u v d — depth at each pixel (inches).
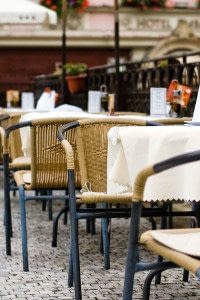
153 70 275.6
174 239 95.6
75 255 129.9
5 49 695.1
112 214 129.5
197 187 112.6
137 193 91.9
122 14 687.7
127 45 691.4
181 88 195.0
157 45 690.2
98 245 184.4
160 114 208.2
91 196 129.5
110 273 155.7
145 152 118.4
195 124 135.0
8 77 696.4
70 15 683.4
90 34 687.7
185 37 695.1
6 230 171.2
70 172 129.3
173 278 151.9
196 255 89.0
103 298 137.3
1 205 246.8
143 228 205.2
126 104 311.4
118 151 121.6
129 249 93.7
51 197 158.6
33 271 156.9
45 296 138.3
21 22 402.3
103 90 335.6
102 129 140.4
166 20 695.7
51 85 459.8
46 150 155.3
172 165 88.0
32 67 700.7
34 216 225.3
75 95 391.9
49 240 189.0
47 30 684.1
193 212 129.5
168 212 128.6
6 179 171.6
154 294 139.9
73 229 129.2
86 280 149.9
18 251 175.8
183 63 240.8
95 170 139.5
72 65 388.8
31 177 155.9
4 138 170.1
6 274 154.3
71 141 155.3
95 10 687.1
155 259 165.9
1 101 629.9
